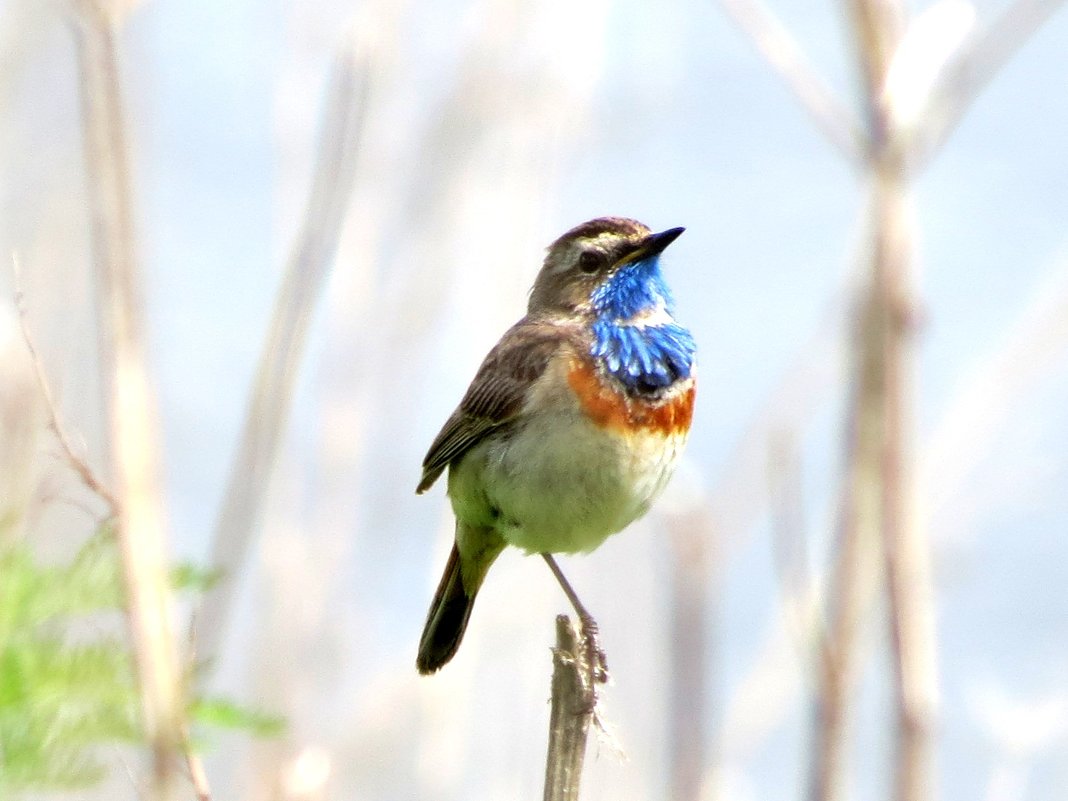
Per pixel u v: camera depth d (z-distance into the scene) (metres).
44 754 6.27
